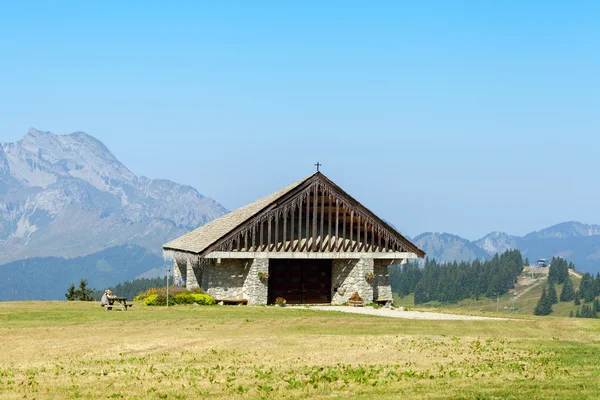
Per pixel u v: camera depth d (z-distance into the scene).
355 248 59.56
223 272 57.19
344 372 26.52
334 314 48.50
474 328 40.31
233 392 23.56
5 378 26.05
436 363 28.52
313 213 58.34
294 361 29.03
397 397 22.25
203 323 41.88
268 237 56.66
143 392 23.67
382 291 61.50
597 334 38.19
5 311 47.47
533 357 30.08
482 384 24.17
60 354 31.31
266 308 51.34
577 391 22.75
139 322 42.00
